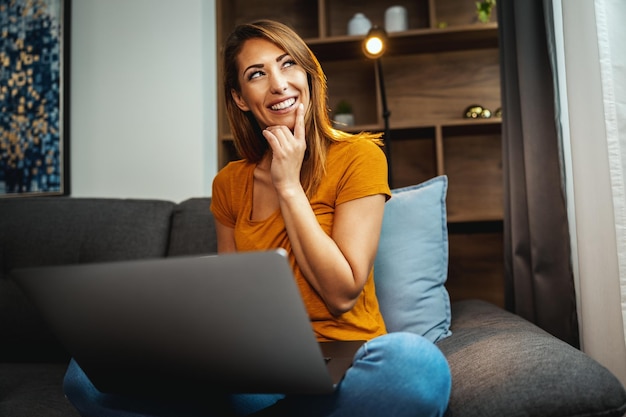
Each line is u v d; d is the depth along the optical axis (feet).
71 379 3.18
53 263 5.41
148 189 8.21
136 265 2.34
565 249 4.77
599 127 4.05
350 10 9.21
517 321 4.04
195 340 2.49
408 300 4.33
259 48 4.18
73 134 8.49
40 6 8.55
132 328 2.56
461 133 8.62
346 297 3.48
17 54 8.55
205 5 8.50
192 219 5.59
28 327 5.19
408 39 8.35
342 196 3.84
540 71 5.05
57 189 8.26
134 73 8.43
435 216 4.59
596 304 4.09
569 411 2.55
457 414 2.76
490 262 8.46
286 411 2.72
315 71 4.22
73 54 8.62
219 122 8.28
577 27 4.28
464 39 8.38
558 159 4.86
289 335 2.33
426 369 2.58
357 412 2.56
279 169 3.69
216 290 2.30
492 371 2.90
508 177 5.70
